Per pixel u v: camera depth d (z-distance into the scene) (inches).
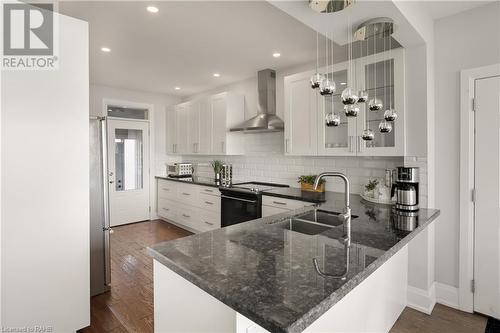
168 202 198.2
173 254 47.2
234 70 149.7
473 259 89.0
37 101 66.5
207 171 203.0
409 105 92.1
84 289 75.5
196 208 171.3
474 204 88.0
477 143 86.7
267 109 147.4
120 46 115.9
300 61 134.8
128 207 199.3
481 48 85.4
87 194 75.1
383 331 71.2
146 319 86.0
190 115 191.2
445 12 88.7
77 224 73.6
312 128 119.1
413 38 83.4
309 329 43.8
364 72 101.7
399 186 88.2
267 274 38.9
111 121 190.5
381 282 69.5
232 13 88.7
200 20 93.4
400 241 54.0
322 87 65.1
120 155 195.2
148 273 118.0
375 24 70.9
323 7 61.6
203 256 46.1
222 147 164.9
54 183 69.4
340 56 124.1
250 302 31.3
